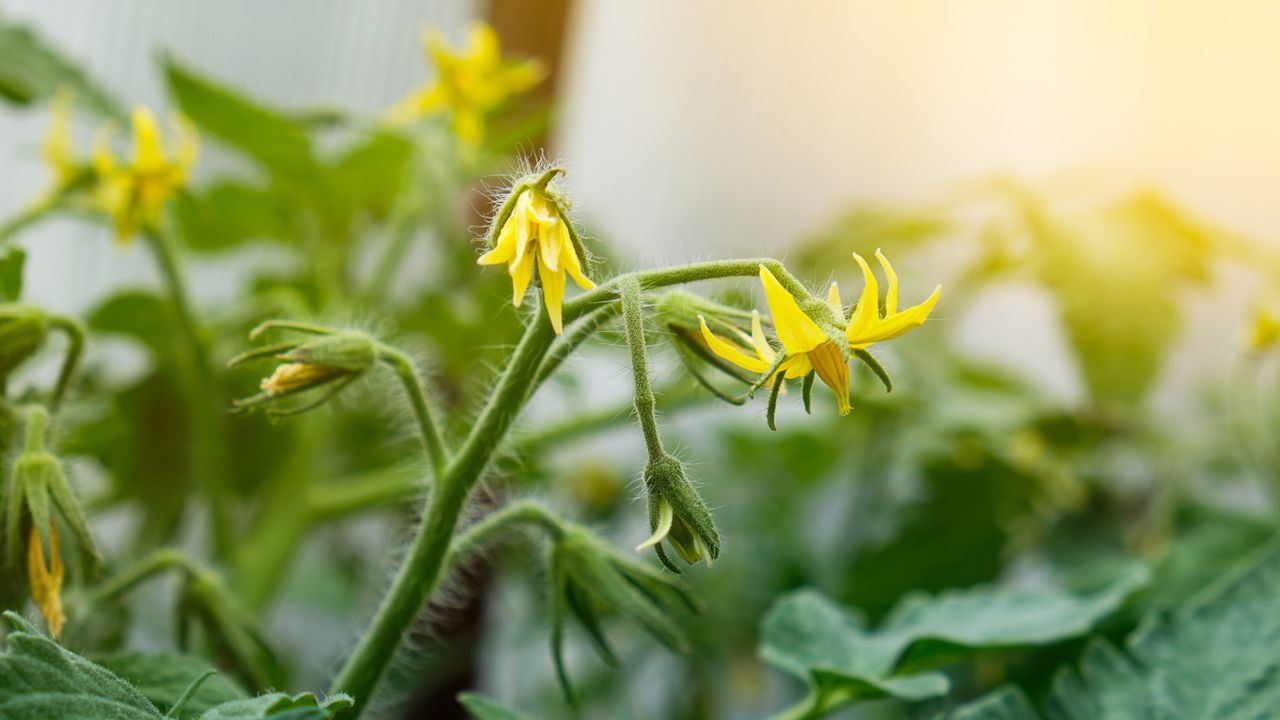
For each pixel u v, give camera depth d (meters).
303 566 0.59
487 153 0.46
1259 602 0.31
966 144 0.78
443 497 0.28
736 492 0.54
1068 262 0.46
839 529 0.56
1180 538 0.42
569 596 0.30
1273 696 0.30
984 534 0.48
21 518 0.28
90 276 0.59
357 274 0.52
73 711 0.25
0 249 0.30
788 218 0.76
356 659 0.28
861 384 0.43
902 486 0.52
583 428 0.42
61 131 0.37
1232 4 0.73
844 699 0.32
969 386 0.56
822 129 0.76
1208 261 0.48
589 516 0.55
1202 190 0.75
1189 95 0.75
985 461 0.48
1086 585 0.39
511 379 0.28
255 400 0.28
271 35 0.60
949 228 0.52
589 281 0.26
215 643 0.31
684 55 0.73
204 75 0.38
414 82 0.62
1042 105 0.78
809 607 0.34
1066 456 0.51
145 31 0.58
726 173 0.75
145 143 0.35
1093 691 0.30
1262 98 0.73
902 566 0.47
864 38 0.75
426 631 0.33
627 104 0.73
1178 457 0.49
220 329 0.41
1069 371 0.76
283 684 0.32
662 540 0.27
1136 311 0.45
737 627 0.50
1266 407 0.52
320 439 0.43
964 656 0.32
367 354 0.28
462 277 0.50
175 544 0.43
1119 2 0.75
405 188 0.45
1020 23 0.76
